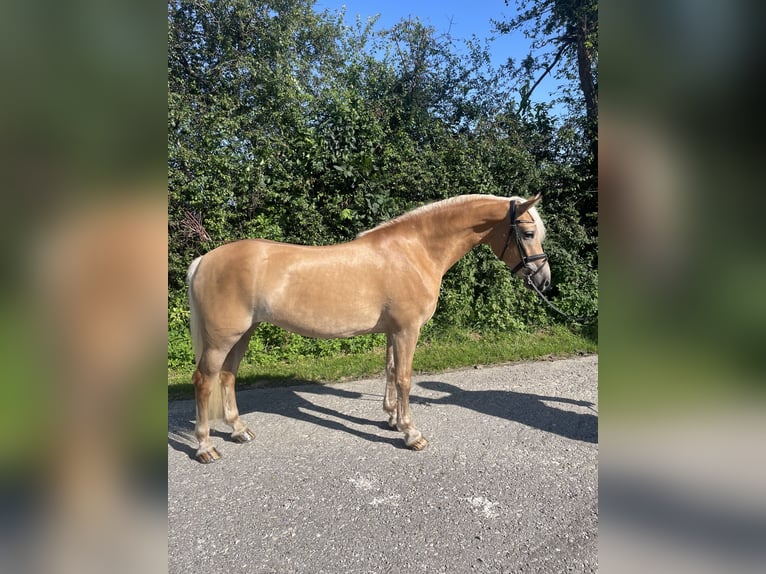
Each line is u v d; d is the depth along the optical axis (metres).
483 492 2.50
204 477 2.72
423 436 3.23
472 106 7.39
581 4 7.80
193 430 3.42
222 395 3.20
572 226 6.63
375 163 5.66
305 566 1.96
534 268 3.03
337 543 2.10
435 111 7.48
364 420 3.57
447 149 6.12
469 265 6.00
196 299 2.78
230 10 6.42
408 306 2.90
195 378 2.87
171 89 5.36
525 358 5.27
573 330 6.32
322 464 2.86
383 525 2.23
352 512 2.34
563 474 2.69
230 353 3.18
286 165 5.41
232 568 1.95
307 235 5.45
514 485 2.57
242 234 5.36
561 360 5.20
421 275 2.93
